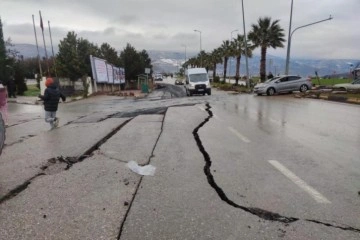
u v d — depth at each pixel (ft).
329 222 14.26
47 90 40.37
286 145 28.99
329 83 159.53
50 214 15.03
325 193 17.48
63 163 23.53
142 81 221.87
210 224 14.05
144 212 15.17
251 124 40.96
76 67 148.77
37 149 27.99
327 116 48.62
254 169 21.75
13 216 14.88
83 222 14.21
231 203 16.24
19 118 55.16
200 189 18.12
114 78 175.42
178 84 296.51
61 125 44.19
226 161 23.76
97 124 43.45
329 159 24.34
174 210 15.40
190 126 39.68
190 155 25.52
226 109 59.00
